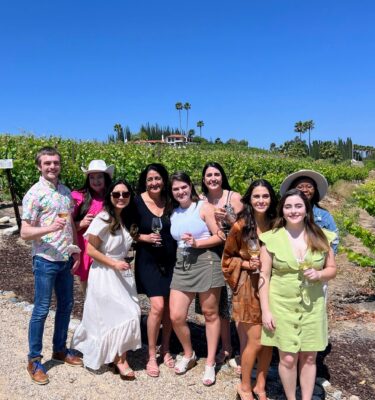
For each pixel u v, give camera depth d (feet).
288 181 13.84
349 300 21.74
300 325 11.03
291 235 11.39
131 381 13.11
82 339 13.41
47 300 12.63
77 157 43.65
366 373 14.83
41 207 12.18
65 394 12.24
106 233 12.96
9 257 25.29
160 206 13.82
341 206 65.51
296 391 13.20
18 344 15.02
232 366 14.32
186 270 13.05
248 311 11.62
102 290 13.00
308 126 339.57
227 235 12.39
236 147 183.62
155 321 13.47
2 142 41.98
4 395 12.01
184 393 12.69
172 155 65.00
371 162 232.73
